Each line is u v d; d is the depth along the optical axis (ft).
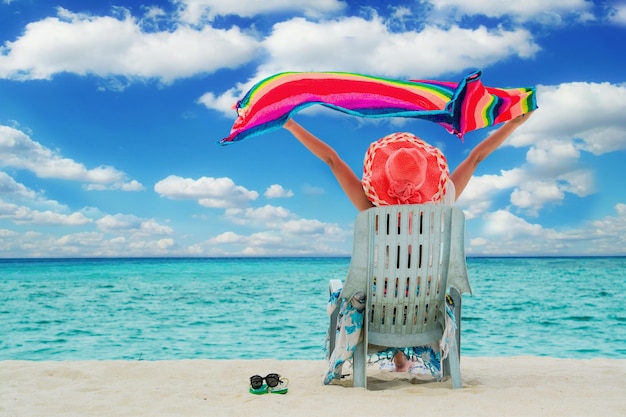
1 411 11.20
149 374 15.62
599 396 11.87
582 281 98.37
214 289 80.89
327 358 14.15
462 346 28.66
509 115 13.87
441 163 13.46
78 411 11.24
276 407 11.13
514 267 181.57
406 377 14.80
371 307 12.89
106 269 176.45
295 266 215.51
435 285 12.75
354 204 13.88
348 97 12.83
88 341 30.55
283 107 12.76
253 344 29.60
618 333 33.37
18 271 157.69
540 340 30.66
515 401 11.34
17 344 29.50
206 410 11.09
